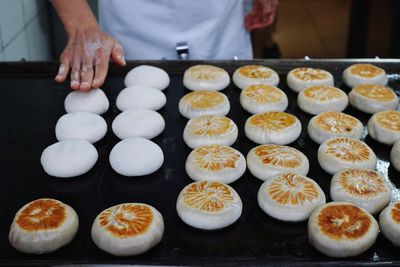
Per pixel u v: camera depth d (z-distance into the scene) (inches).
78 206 38.4
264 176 40.3
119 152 41.8
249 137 45.6
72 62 50.5
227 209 35.6
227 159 40.7
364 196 36.8
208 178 39.5
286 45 136.0
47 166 40.8
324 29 145.4
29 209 35.1
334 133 44.5
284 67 56.4
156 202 38.9
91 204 38.7
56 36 79.7
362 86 51.0
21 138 45.9
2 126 47.3
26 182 40.8
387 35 94.0
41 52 74.0
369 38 103.3
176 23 61.2
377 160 43.3
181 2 59.4
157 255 33.6
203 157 40.8
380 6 95.7
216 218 35.1
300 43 137.4
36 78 54.3
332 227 33.4
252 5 69.7
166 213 37.6
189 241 34.8
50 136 46.2
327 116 46.5
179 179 41.2
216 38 63.7
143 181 41.0
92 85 48.1
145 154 41.4
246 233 35.6
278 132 44.4
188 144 44.4
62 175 40.8
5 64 54.2
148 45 62.9
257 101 48.9
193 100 49.0
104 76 48.7
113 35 63.5
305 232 35.6
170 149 44.9
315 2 163.0
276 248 34.3
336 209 34.8
